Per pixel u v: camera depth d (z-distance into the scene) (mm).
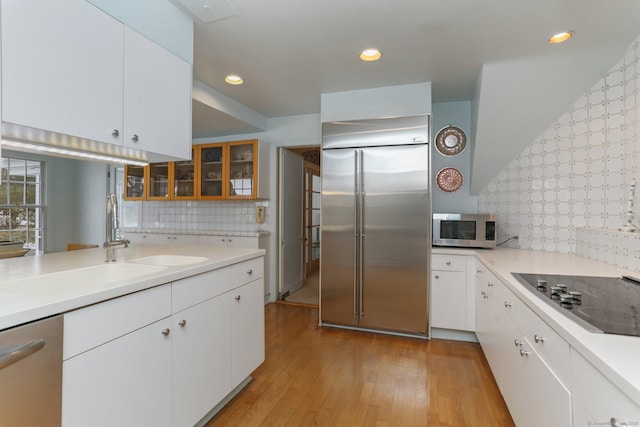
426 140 2713
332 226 2975
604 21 1848
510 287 1539
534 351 1242
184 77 1813
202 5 1735
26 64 1112
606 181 2225
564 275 1663
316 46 2180
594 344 848
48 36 1177
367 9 1766
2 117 1051
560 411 1014
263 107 3506
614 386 734
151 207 4625
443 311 2717
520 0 1677
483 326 2270
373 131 2854
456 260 2680
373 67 2488
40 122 1149
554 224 2586
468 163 3197
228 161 3830
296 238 4477
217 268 1670
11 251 2465
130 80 1497
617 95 2146
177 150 1762
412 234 2754
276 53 2271
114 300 1120
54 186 4750
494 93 2506
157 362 1298
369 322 2885
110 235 1689
